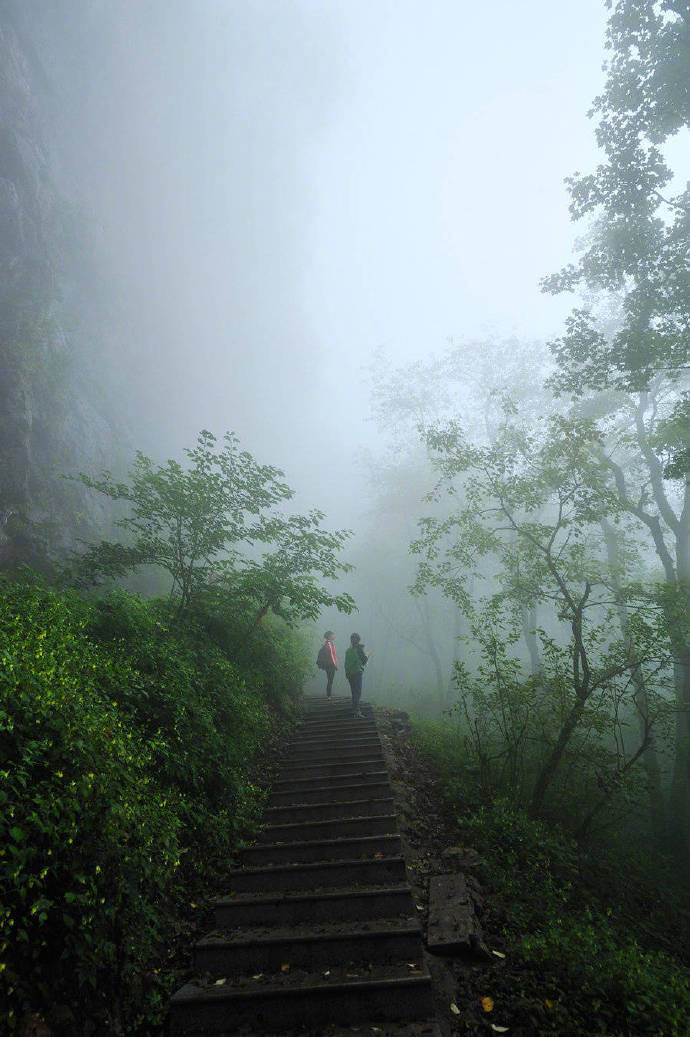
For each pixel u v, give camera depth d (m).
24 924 2.78
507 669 7.92
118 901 3.34
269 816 6.23
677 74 8.49
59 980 2.96
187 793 5.26
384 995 3.49
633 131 9.31
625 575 12.13
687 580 8.35
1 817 2.79
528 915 4.83
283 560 8.66
